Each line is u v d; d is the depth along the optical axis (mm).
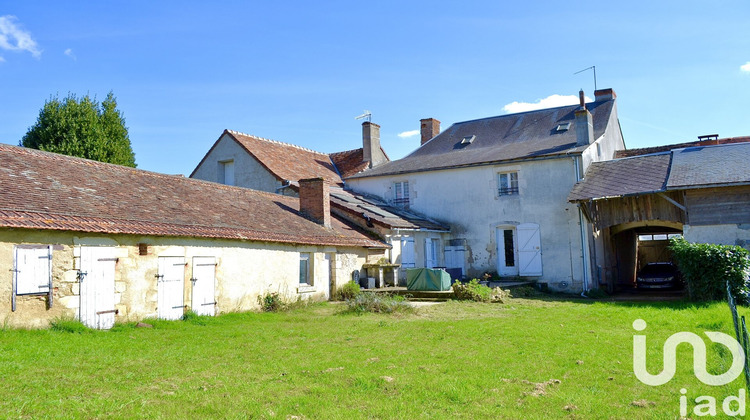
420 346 8820
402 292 17078
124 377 6520
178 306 11898
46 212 9711
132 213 11641
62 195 10914
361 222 20047
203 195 15492
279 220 16344
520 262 20828
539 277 20516
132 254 10984
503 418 5266
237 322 11836
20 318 8961
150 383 6320
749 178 15398
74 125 26750
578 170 20062
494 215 21719
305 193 18656
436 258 22516
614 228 22703
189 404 5551
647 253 29766
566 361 7578
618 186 18047
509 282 20266
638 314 12375
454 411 5465
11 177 10625
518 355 8008
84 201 11133
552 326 10766
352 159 28172
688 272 15258
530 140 23641
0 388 5793
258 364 7453
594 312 13023
